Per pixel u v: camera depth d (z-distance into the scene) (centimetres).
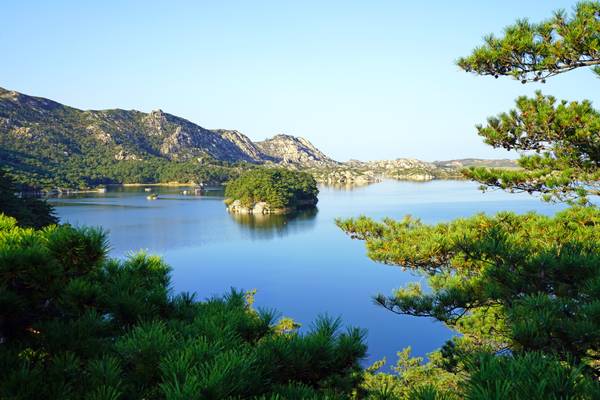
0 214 411
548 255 623
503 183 1059
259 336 380
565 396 206
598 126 893
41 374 276
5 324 326
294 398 289
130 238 10550
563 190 1016
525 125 1034
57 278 339
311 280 7012
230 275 7406
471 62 1021
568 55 905
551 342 423
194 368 254
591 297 492
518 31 959
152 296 420
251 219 14350
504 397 196
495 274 670
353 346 343
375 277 7125
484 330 1032
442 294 863
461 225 1070
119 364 300
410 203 17912
